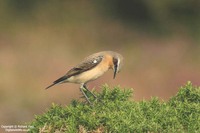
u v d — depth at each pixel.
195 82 27.42
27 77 26.92
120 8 36.97
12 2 35.06
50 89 25.58
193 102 10.38
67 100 25.05
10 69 27.59
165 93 26.31
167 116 9.76
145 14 36.56
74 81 11.16
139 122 9.44
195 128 9.46
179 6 36.28
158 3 36.25
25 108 24.66
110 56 11.23
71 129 9.42
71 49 31.56
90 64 11.07
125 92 10.69
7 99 25.17
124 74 27.48
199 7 35.88
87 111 9.91
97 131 9.35
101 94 10.77
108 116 9.42
